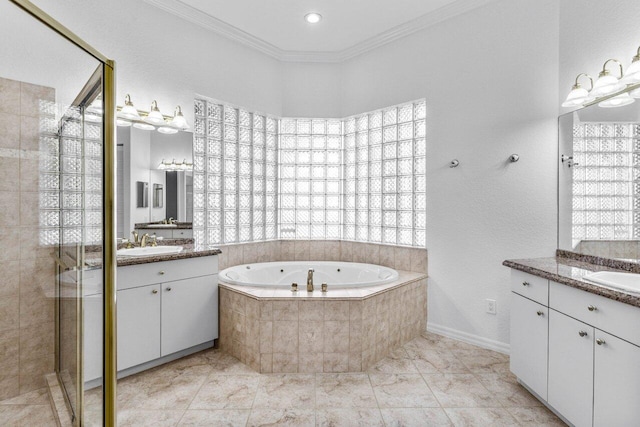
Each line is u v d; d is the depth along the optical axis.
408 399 1.97
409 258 3.15
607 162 2.03
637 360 1.30
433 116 2.97
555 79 2.36
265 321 2.30
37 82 1.04
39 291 1.07
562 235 2.31
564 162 2.29
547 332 1.80
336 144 3.71
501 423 1.75
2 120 0.96
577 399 1.58
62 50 1.11
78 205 1.20
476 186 2.72
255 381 2.18
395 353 2.60
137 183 2.65
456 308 2.86
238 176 3.36
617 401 1.38
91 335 1.24
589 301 1.52
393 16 2.95
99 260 1.26
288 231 3.72
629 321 1.33
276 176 3.70
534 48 2.44
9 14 0.96
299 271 3.44
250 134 3.47
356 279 3.31
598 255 2.05
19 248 1.02
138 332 2.20
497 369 2.34
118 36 2.50
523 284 1.99
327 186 3.71
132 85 2.59
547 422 1.75
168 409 1.87
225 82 3.20
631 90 1.89
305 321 2.30
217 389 2.08
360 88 3.50
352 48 3.49
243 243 3.36
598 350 1.47
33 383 1.05
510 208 2.55
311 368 2.30
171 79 2.81
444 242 2.92
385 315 2.53
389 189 3.35
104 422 1.27
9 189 0.99
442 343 2.78
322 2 2.74
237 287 2.58
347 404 1.92
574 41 2.25
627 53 1.99
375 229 3.47
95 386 1.25
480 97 2.70
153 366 2.36
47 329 1.09
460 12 2.79
